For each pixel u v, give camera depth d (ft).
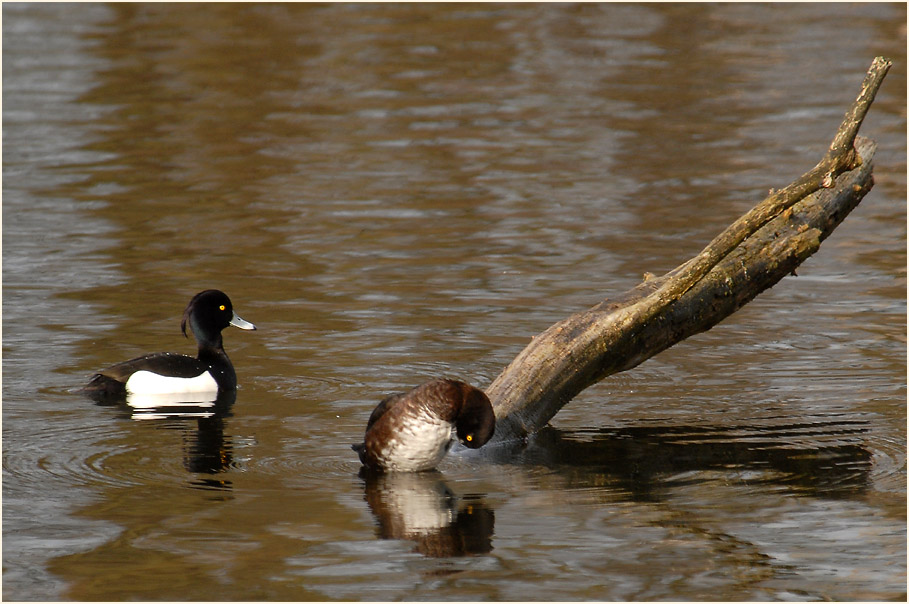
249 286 53.47
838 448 34.65
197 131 88.48
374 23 130.21
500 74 106.93
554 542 28.45
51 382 41.27
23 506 30.53
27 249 59.57
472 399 32.55
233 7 138.00
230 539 28.63
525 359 37.04
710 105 94.94
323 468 33.50
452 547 28.19
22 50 115.65
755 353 44.62
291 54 114.83
